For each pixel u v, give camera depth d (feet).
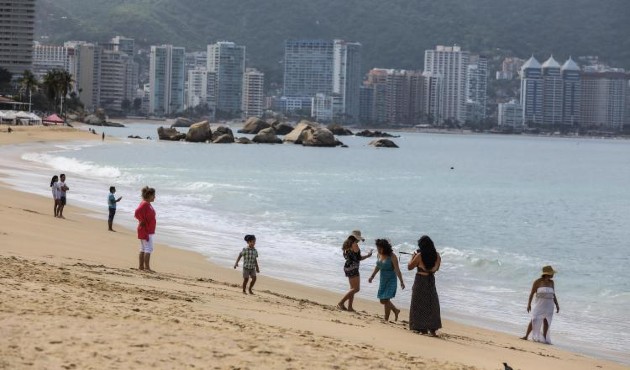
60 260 88.53
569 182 407.85
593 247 172.04
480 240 174.81
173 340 48.16
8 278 64.34
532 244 172.96
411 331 69.77
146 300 63.57
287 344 51.31
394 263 77.30
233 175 333.83
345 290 99.91
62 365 40.65
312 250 135.44
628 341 83.05
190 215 179.42
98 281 71.20
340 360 48.85
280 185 295.28
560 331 86.58
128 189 229.86
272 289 94.38
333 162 481.87
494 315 92.58
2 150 369.09
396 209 231.50
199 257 116.47
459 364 55.47
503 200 285.64
